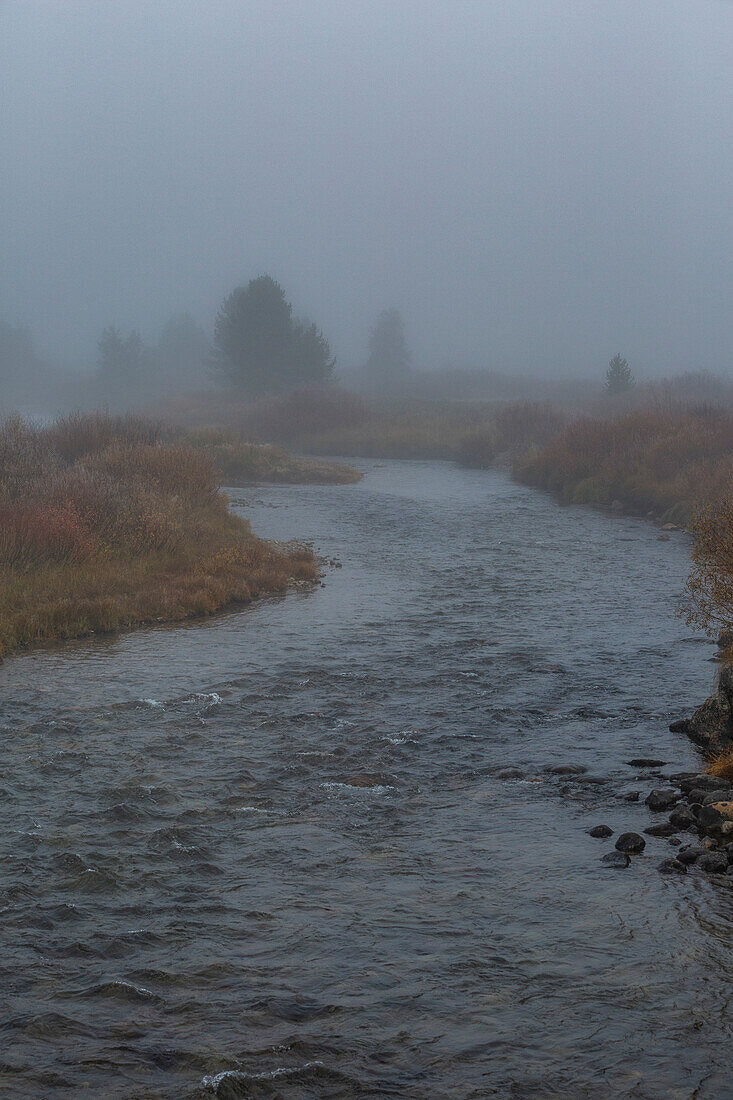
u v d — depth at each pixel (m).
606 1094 3.77
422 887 5.64
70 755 7.97
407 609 14.33
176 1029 4.22
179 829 6.46
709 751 8.15
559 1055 4.02
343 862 6.00
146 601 13.79
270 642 12.25
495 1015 4.31
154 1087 3.82
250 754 8.08
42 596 13.40
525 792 7.25
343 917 5.25
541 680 10.48
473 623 13.38
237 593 14.94
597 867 5.88
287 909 5.36
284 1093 3.79
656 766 7.80
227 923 5.19
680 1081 3.84
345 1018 4.30
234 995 4.48
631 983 4.55
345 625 13.25
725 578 9.92
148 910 5.34
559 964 4.74
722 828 6.32
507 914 5.28
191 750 8.16
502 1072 3.91
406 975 4.65
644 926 5.11
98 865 5.89
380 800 7.09
